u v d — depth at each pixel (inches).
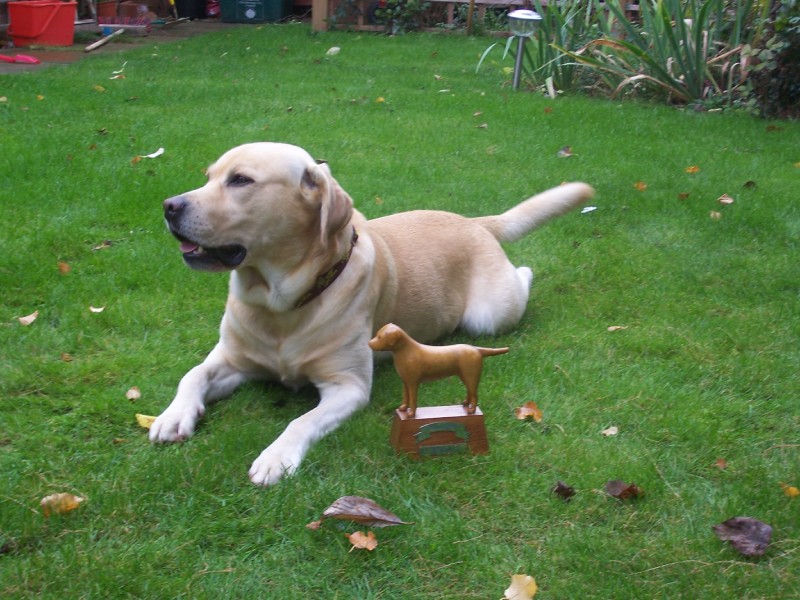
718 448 72.6
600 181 128.7
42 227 103.0
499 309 88.3
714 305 94.7
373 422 74.3
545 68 190.9
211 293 93.0
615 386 80.0
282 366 76.6
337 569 60.9
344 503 63.6
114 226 106.4
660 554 62.6
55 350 82.4
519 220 95.8
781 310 93.3
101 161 125.6
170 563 60.8
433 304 85.3
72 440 71.0
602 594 59.7
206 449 70.3
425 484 67.9
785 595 59.7
